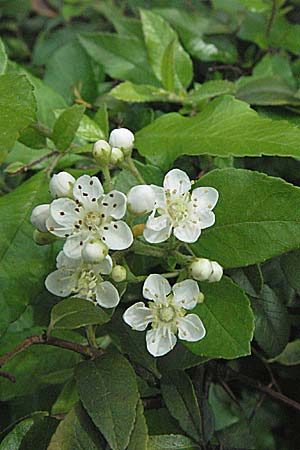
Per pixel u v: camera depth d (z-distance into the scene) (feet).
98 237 0.39
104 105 0.52
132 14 0.74
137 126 0.54
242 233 0.40
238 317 0.40
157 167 0.46
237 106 0.46
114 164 0.43
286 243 0.39
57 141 0.48
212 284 0.41
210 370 0.48
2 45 0.47
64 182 0.39
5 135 0.44
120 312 0.44
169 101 0.54
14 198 0.46
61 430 0.39
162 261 0.45
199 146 0.45
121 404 0.39
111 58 0.59
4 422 0.48
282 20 0.61
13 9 0.79
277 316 0.46
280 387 0.50
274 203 0.40
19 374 0.48
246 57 0.61
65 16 0.72
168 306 0.39
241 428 0.47
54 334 0.47
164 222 0.39
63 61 0.60
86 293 0.40
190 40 0.60
